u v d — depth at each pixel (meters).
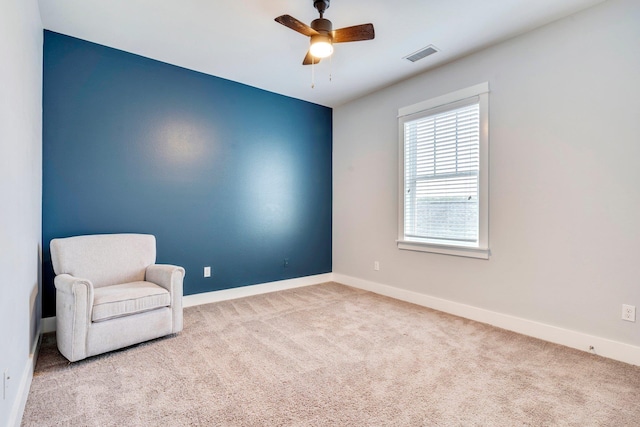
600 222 2.34
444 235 3.38
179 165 3.47
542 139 2.63
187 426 1.56
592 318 2.38
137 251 2.93
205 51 3.12
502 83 2.87
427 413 1.66
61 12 2.48
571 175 2.47
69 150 2.87
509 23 2.59
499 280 2.91
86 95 2.94
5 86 1.41
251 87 4.00
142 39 2.90
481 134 3.02
